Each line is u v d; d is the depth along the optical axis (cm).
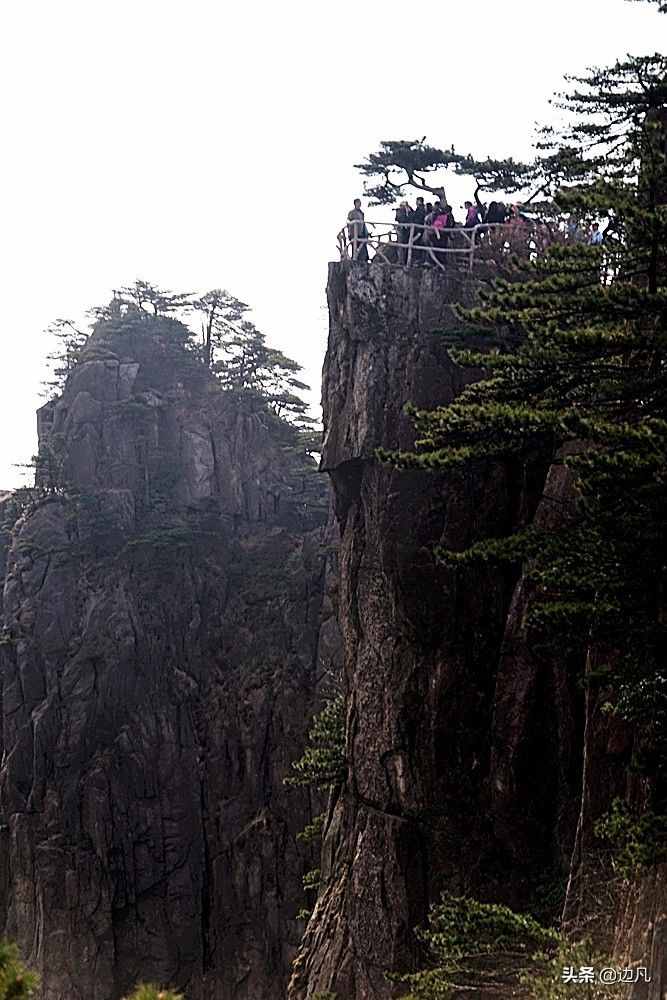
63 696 7450
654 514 1738
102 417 8388
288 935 6788
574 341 1673
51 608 7738
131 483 8262
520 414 1750
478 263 3400
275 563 8125
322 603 7394
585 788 2247
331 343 3628
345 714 3809
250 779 7331
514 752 2866
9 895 7294
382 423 3316
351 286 3428
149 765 7375
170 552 7894
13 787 7406
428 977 2109
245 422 8844
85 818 7175
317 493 8806
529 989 1975
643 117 2561
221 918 7194
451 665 3094
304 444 8669
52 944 6925
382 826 3133
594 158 2484
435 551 2053
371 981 3050
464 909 2200
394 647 3209
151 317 9044
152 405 8444
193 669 7744
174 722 7500
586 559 1858
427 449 1997
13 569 8025
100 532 7994
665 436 1573
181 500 8325
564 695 2809
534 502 3027
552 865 2808
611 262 1841
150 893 7238
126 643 7531
